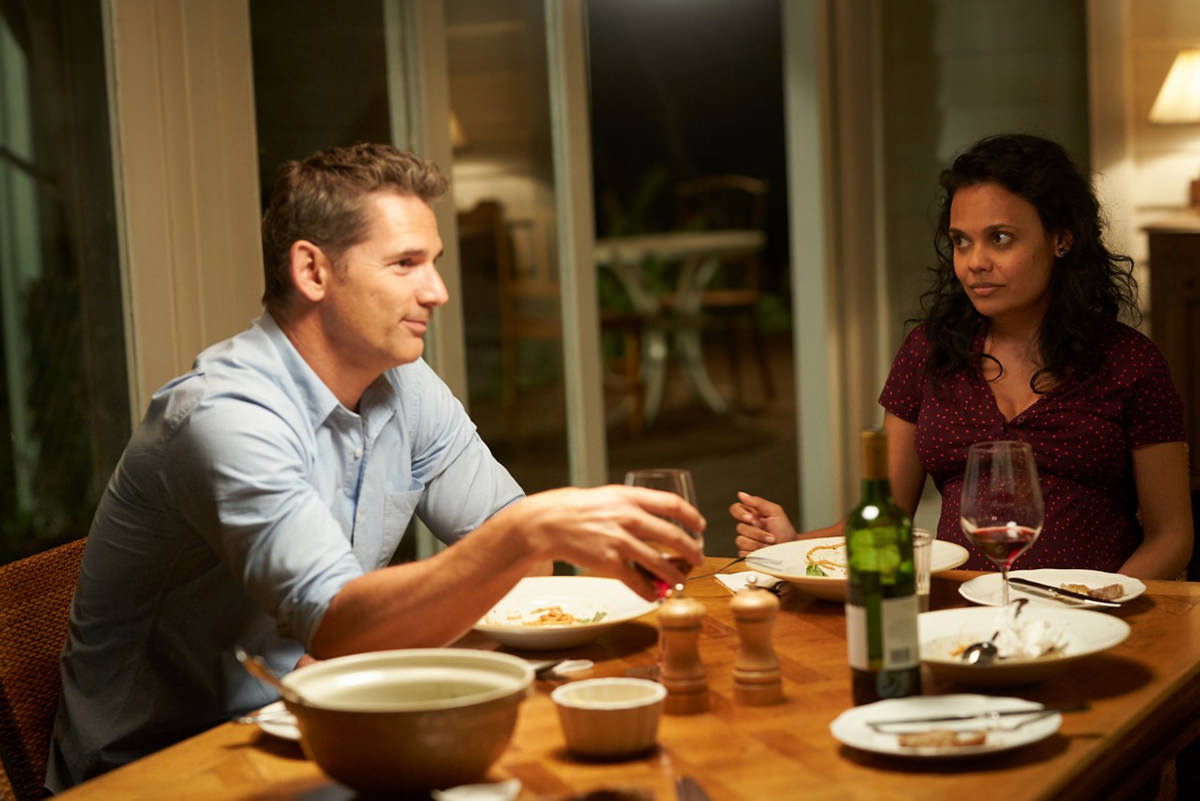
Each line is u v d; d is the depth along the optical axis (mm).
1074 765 1087
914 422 2281
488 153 3428
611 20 10375
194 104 2723
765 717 1239
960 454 2137
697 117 10625
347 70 3096
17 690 1633
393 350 1589
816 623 1556
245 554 1442
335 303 1570
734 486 5707
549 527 1291
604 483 3793
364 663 1149
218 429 1467
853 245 4555
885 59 4621
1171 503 2051
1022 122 4539
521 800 1044
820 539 1868
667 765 1130
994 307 2055
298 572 1398
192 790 1124
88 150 2609
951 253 2229
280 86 2971
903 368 2270
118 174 2602
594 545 1277
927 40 4590
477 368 3447
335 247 1549
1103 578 1649
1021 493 1404
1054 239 2061
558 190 3635
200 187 2740
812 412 4539
